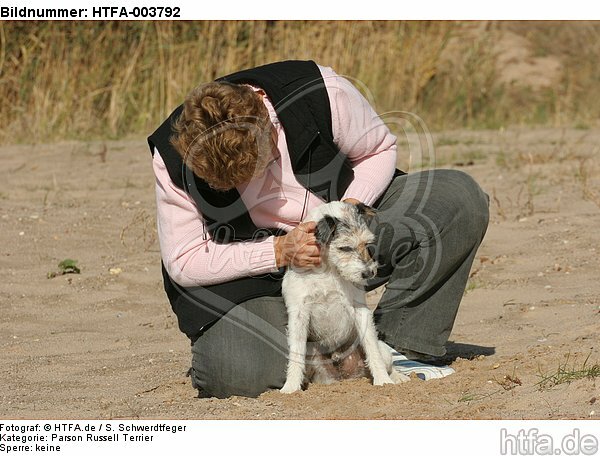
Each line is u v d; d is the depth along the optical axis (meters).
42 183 15.38
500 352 7.84
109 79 20.61
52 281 10.59
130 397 7.12
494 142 19.47
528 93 26.05
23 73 19.77
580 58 28.50
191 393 7.22
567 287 9.63
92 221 12.98
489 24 25.98
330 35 21.16
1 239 12.10
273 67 7.14
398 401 6.62
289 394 6.94
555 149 17.70
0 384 7.54
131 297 10.06
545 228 12.02
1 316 9.46
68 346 8.63
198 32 20.61
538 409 6.22
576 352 7.33
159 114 20.47
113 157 17.56
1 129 19.64
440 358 7.75
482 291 9.77
